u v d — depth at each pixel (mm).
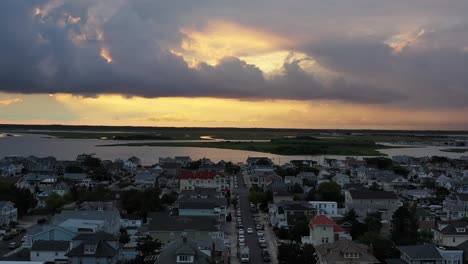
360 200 156375
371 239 101938
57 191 185000
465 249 100500
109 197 170875
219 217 144875
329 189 179375
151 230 115000
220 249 106750
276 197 169500
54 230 104812
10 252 108438
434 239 118000
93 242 93438
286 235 127438
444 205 170000
